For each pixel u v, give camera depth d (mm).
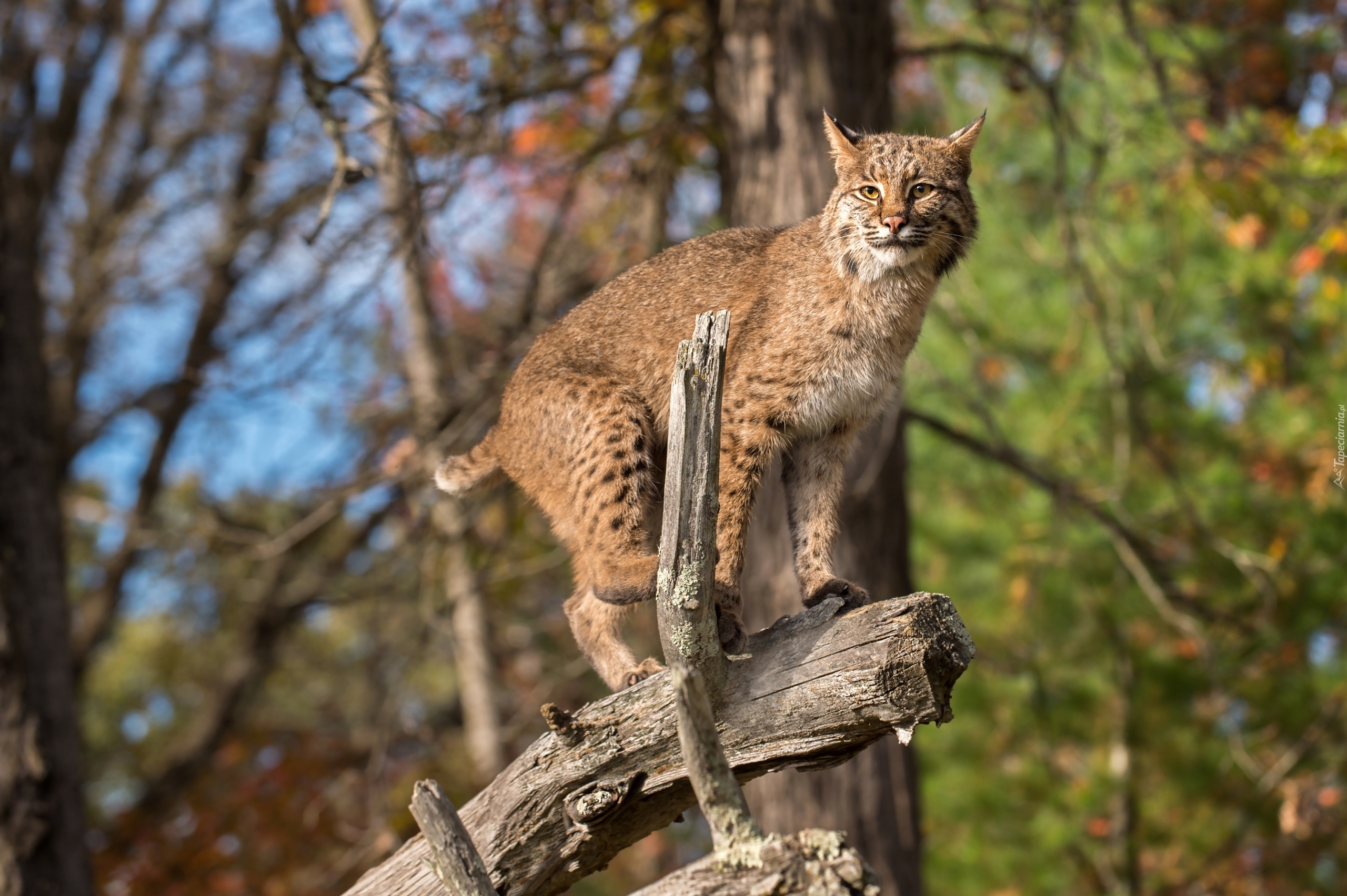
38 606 7484
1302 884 11609
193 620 16469
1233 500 10938
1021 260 11812
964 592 12031
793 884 2801
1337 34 12594
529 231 13180
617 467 4855
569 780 3633
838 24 8047
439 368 10859
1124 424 11312
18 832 7133
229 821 13922
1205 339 11453
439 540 9969
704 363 3305
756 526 7621
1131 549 9258
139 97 16609
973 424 11398
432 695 17359
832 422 5035
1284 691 11164
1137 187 11211
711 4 8797
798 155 7871
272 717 18969
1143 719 11477
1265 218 9484
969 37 11484
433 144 7465
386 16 6684
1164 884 12250
